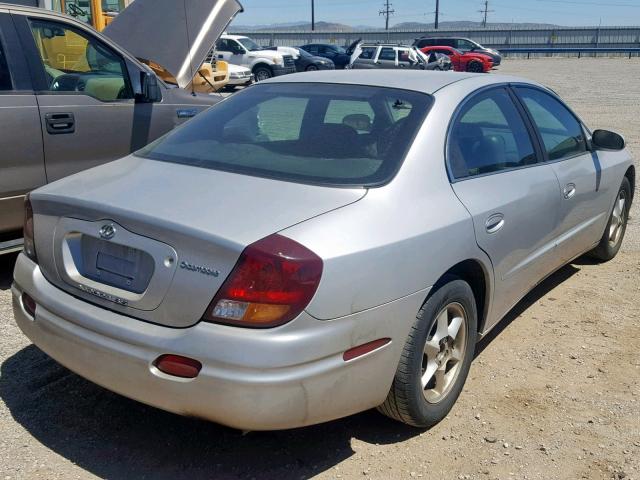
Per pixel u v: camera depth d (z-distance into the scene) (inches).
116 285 113.1
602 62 1893.5
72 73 211.2
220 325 102.1
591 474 120.4
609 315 189.2
